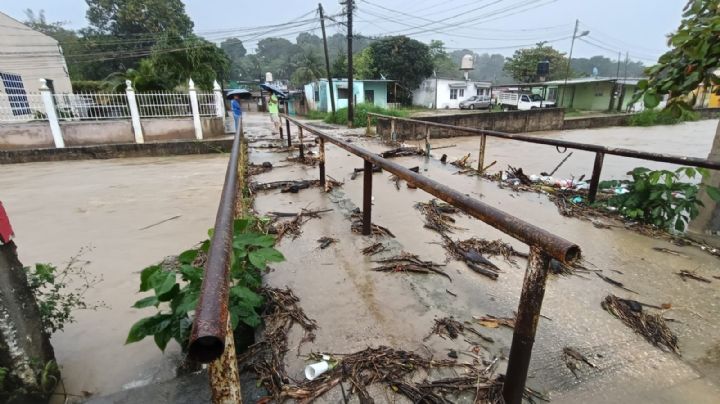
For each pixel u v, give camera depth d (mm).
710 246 2930
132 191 5680
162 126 10094
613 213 3699
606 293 2211
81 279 2908
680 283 2336
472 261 2580
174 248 3492
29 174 7375
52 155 8883
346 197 4172
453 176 5418
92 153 9094
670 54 2627
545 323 1918
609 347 1741
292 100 33438
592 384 1526
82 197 5375
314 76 33312
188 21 32375
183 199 5156
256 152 7727
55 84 16219
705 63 2309
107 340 2145
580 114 25484
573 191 4531
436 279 2352
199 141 9695
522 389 1327
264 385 1529
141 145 9367
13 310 1517
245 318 1762
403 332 1827
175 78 15273
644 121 18375
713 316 1985
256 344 1768
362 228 3084
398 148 7676
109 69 31609
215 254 969
